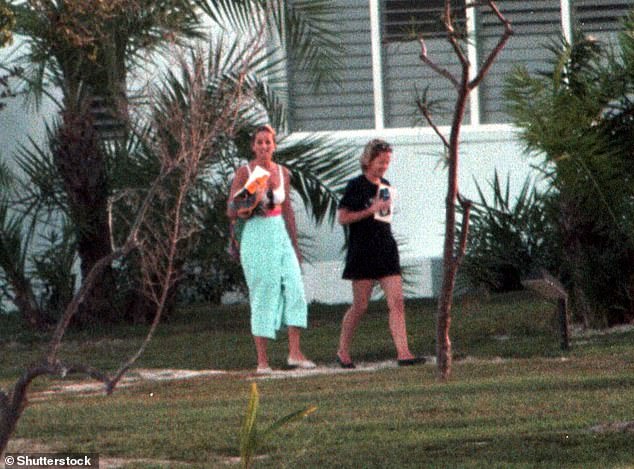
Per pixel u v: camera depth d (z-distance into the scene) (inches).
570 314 1749.5
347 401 1154.0
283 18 1907.0
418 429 994.1
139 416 1112.2
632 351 1482.5
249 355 1676.9
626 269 1712.6
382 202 1497.3
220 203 1902.1
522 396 1128.8
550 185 1718.8
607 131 1660.9
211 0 1827.0
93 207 1983.3
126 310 2049.7
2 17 1481.3
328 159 2028.8
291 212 1536.7
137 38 1754.4
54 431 1047.0
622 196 1631.4
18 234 2020.2
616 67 1660.9
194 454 936.3
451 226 1305.4
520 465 845.8
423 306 2111.2
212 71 1697.8
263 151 1505.9
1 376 1553.9
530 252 2026.3
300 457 901.8
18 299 2027.6
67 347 1822.1
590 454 870.4
